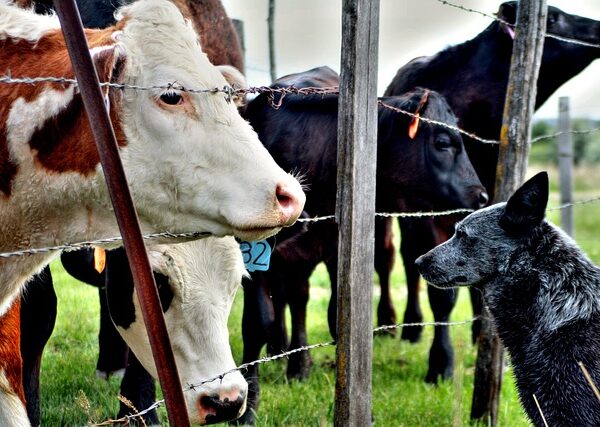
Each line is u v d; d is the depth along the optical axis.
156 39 4.20
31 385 6.19
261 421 6.84
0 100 4.16
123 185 3.57
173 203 4.23
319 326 10.58
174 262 5.14
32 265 4.36
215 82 4.25
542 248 5.97
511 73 6.43
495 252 6.11
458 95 9.59
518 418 7.21
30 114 4.12
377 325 10.53
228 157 4.17
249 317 7.10
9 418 4.52
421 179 7.91
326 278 13.55
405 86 9.93
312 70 9.00
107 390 7.63
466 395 7.96
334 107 7.90
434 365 8.62
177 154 4.16
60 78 4.05
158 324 3.62
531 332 5.90
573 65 9.98
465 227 6.23
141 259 3.60
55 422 6.77
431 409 7.45
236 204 4.13
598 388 5.39
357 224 4.80
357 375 4.89
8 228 4.29
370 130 4.79
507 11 9.58
